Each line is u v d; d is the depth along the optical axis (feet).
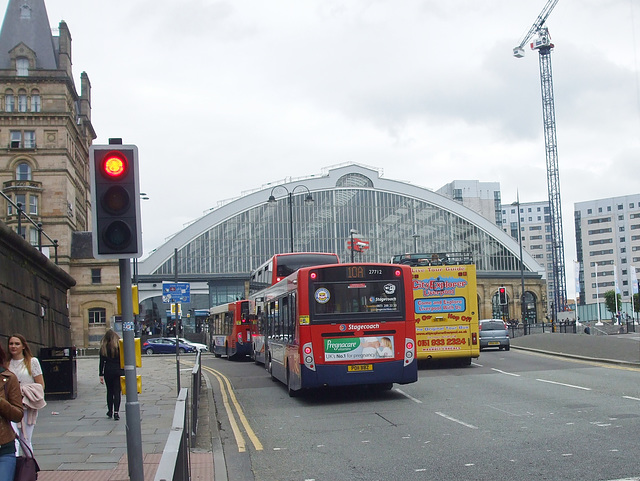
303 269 53.42
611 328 237.25
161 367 107.96
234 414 49.03
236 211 293.64
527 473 26.55
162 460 14.55
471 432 36.42
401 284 54.13
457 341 75.25
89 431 39.93
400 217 311.47
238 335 123.24
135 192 24.03
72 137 231.71
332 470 29.07
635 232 560.20
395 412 45.83
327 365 52.29
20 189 212.23
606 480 24.85
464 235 323.98
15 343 26.63
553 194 463.01
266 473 29.09
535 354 98.89
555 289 450.71
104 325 229.45
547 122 467.93
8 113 216.13
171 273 287.07
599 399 46.91
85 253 230.48
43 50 224.33
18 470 21.11
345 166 304.30
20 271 58.13
